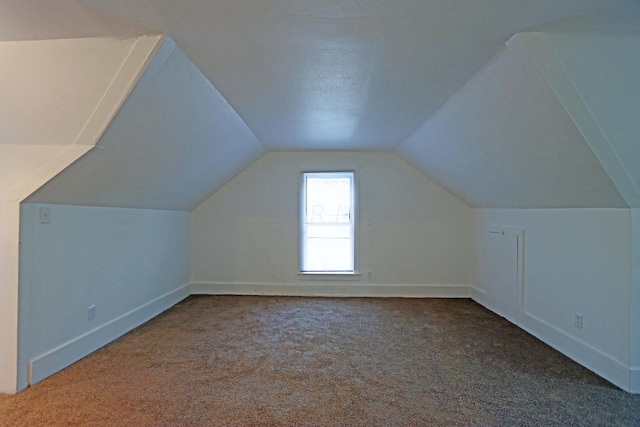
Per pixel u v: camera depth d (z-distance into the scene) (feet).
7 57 6.66
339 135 13.32
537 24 5.83
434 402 7.12
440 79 8.00
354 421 6.48
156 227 13.30
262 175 16.56
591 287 8.63
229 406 6.93
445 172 13.96
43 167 7.38
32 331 7.63
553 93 6.53
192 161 11.60
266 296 16.12
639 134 6.70
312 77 8.08
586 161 7.27
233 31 6.19
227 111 10.20
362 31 6.12
